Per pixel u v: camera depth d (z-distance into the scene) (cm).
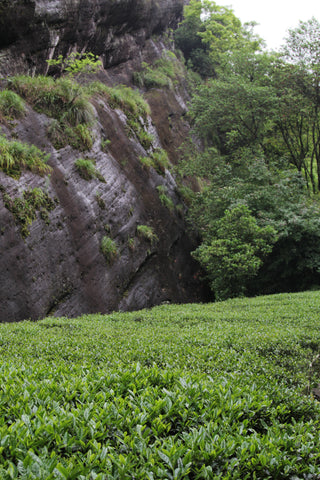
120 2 1936
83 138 1388
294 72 2130
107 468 199
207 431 246
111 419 255
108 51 2089
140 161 1750
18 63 1428
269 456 225
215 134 2966
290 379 487
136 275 1488
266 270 1723
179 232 1870
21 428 227
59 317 1035
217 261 1530
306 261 1672
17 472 187
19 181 1057
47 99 1347
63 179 1231
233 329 764
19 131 1180
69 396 288
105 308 1245
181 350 554
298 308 1052
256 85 2212
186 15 3216
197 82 3052
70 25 1606
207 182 2631
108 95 1786
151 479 193
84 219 1253
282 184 1769
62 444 220
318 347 678
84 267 1211
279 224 1603
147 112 2059
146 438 231
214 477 201
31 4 1345
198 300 1841
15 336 668
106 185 1417
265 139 2431
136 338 650
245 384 386
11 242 980
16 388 295
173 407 275
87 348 582
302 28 2138
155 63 2631
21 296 973
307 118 2252
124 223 1463
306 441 261
